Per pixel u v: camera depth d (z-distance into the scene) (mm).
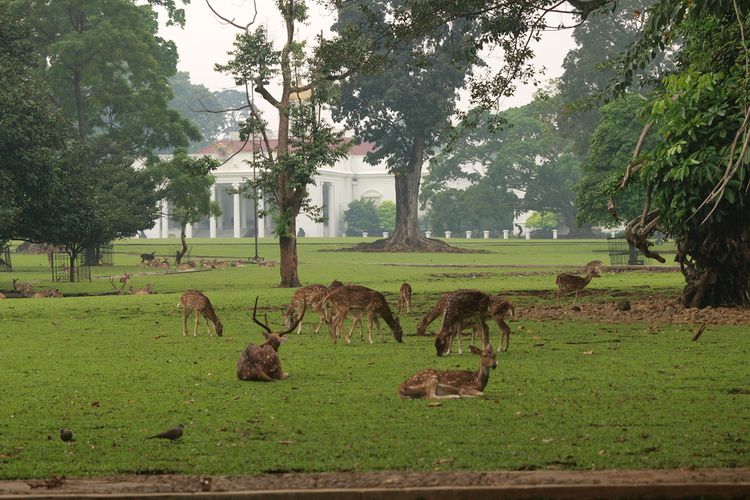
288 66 38250
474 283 38875
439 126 81938
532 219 127688
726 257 22922
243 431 8961
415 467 7434
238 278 48250
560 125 92188
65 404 10703
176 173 71938
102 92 73125
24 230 46656
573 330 19109
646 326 19828
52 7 71625
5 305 28938
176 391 11594
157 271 57938
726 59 22188
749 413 9648
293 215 39188
